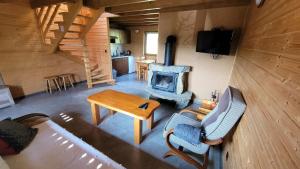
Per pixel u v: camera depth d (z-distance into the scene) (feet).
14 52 11.58
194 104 11.75
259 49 4.31
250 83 4.39
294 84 2.06
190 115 9.81
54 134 5.69
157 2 10.00
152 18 15.78
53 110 10.26
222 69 10.50
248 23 7.49
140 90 14.70
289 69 2.29
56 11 11.18
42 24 12.25
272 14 3.78
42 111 10.11
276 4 3.60
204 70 11.16
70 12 10.23
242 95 5.08
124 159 6.28
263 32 4.27
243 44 7.48
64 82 14.43
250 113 3.83
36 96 12.74
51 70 14.16
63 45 14.21
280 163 2.04
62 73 15.10
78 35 13.91
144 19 16.55
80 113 9.89
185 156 5.79
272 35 3.43
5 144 4.65
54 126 6.19
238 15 9.05
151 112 6.95
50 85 13.64
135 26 21.54
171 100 11.87
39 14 12.13
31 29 12.22
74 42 15.16
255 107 3.54
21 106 10.82
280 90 2.45
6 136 4.83
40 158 4.60
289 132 1.97
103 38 15.28
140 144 7.16
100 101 7.87
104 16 14.37
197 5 10.13
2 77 11.23
